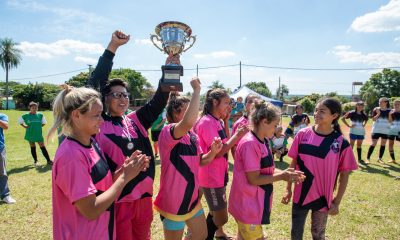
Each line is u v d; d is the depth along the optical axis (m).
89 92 1.80
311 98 53.59
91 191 1.68
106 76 2.50
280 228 4.29
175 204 2.68
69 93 1.79
